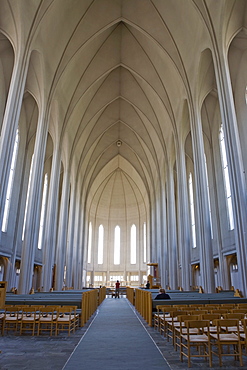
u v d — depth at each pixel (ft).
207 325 16.31
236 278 63.62
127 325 30.60
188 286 59.57
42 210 85.10
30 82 55.88
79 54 64.23
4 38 51.16
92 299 41.27
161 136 85.97
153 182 110.83
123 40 70.59
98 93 84.12
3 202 38.32
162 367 15.80
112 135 107.45
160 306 27.09
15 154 66.90
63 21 54.70
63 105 69.31
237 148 40.09
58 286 73.56
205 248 50.01
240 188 38.83
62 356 17.98
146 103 85.35
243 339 16.66
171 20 57.21
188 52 57.31
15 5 41.01
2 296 25.36
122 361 16.94
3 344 21.20
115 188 143.64
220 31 44.01
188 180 92.53
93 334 25.26
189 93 59.06
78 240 104.01
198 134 55.67
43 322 24.70
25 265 48.70
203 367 15.81
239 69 55.67
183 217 63.93
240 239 37.88
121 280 137.90
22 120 70.08
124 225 144.66
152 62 71.10
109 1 58.29
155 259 105.91
